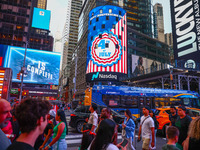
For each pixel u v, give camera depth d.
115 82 41.59
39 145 3.84
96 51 44.22
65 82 103.19
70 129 11.52
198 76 28.17
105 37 44.22
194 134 2.44
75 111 10.62
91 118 4.92
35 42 64.88
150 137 4.45
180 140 3.91
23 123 1.24
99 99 13.74
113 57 43.06
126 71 44.38
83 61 57.34
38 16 66.38
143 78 28.06
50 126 3.86
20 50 45.94
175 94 16.61
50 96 46.25
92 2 59.03
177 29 36.00
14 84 44.72
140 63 53.69
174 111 5.96
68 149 6.53
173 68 22.94
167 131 2.82
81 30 68.50
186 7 34.47
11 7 56.31
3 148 1.63
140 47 58.41
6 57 43.88
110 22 45.56
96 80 42.22
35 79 46.03
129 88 15.06
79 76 62.12
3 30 53.97
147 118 4.64
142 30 78.50
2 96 8.82
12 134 3.43
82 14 71.38
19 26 56.25
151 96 15.59
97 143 1.95
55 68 49.03
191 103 16.73
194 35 31.83
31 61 46.47
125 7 77.62
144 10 81.38
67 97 96.62
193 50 31.61
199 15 31.36
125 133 4.75
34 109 1.28
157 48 65.44
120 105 14.19
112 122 2.09
